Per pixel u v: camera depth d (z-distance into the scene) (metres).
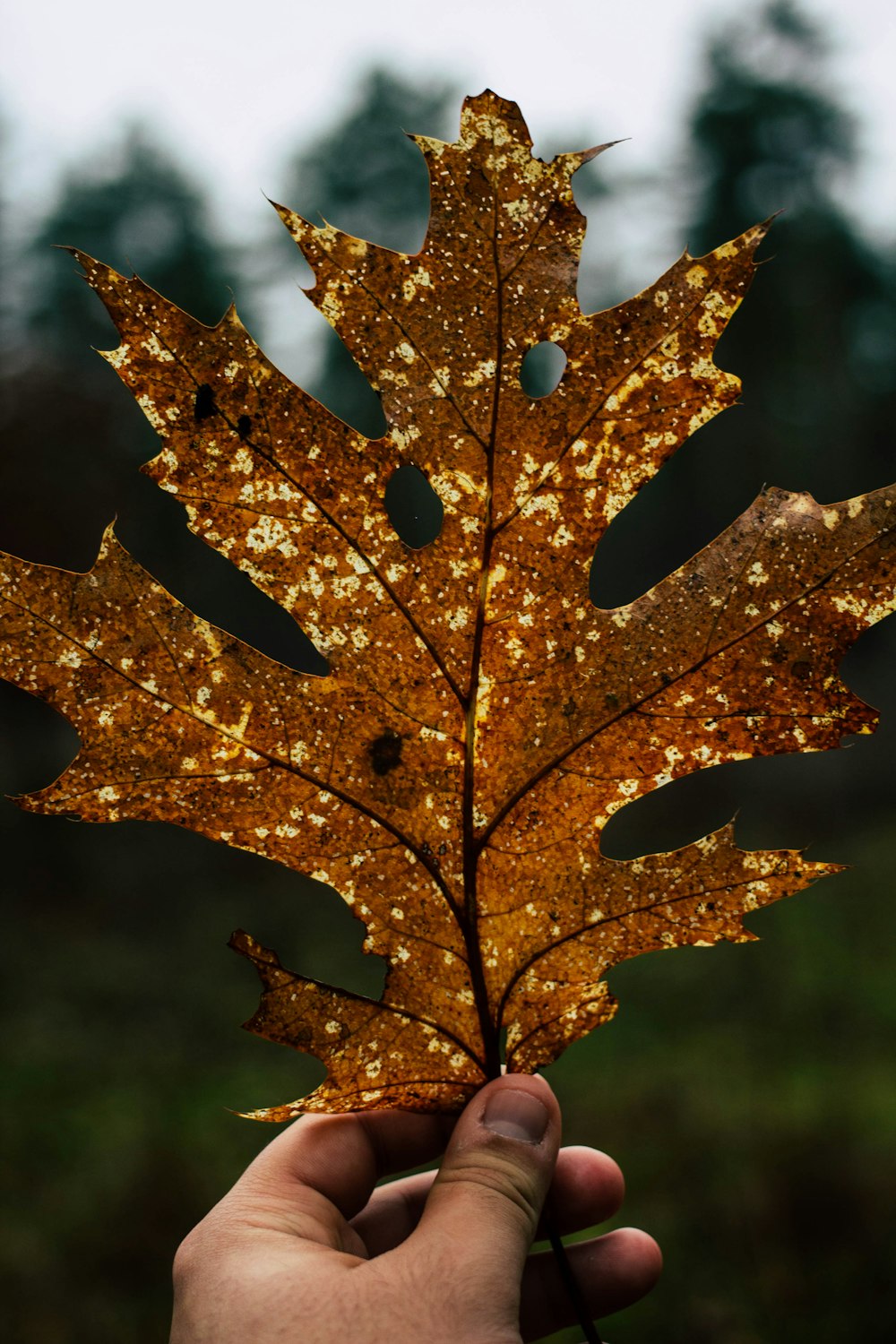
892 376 6.24
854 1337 1.14
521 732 0.43
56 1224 1.47
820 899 2.91
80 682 0.42
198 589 3.44
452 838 0.43
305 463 0.42
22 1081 1.96
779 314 6.07
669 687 0.43
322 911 3.04
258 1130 1.80
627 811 3.79
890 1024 2.06
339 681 0.43
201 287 5.44
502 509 0.43
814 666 0.42
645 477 0.42
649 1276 0.54
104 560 0.42
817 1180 1.39
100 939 2.84
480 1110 0.44
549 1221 0.45
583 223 0.42
